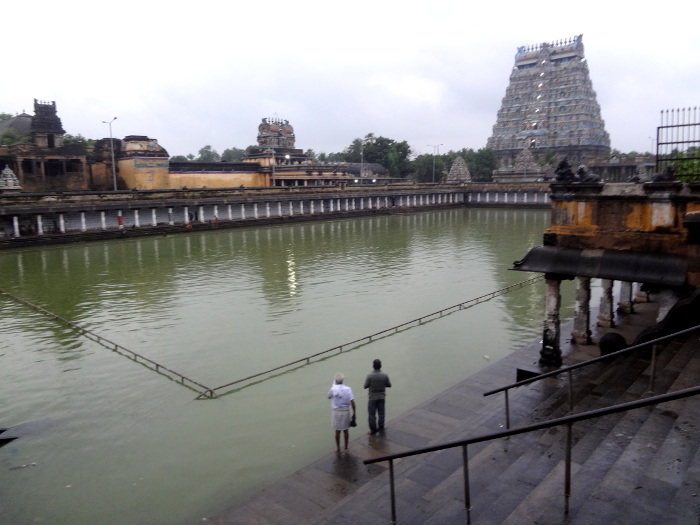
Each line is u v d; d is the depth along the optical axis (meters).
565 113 119.62
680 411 6.79
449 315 20.98
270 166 80.56
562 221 12.16
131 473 9.73
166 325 19.84
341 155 167.75
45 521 8.32
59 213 45.47
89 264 33.75
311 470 8.93
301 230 55.88
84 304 23.17
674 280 10.30
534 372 12.39
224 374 14.87
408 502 7.08
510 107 132.00
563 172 12.01
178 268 32.09
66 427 11.70
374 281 27.98
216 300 23.75
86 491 9.16
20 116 80.75
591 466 5.95
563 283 27.41
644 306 19.02
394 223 64.25
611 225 11.41
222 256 36.94
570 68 119.00
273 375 14.71
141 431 11.44
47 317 21.11
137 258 36.22
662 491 4.90
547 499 5.41
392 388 13.62
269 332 18.86
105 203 47.94
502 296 24.25
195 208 56.56
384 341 17.69
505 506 5.81
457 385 12.51
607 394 8.90
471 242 44.97
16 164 58.75
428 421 10.65
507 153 128.00
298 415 12.11
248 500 8.17
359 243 44.47
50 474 9.75
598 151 116.12
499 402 10.92
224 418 12.03
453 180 102.50
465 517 5.94
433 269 31.62
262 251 39.50
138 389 13.81
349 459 9.27
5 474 9.77
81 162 63.91
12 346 17.45
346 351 16.67
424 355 16.25
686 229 10.42
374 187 79.12
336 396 9.40
